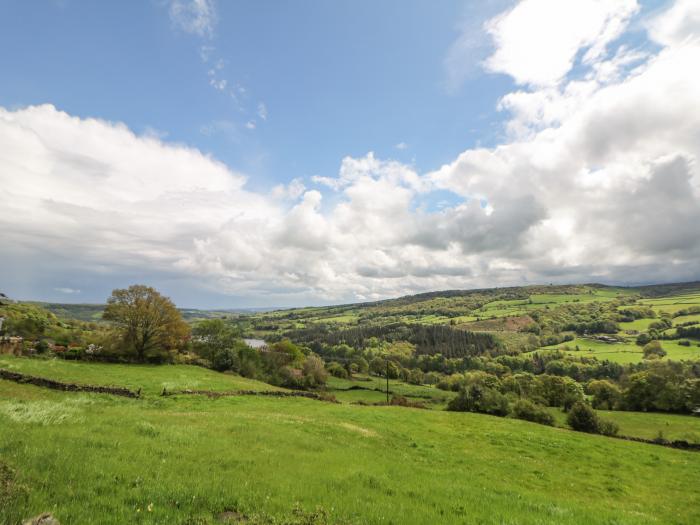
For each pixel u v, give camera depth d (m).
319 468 15.30
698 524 17.48
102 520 7.22
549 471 24.86
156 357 69.06
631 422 64.69
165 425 19.02
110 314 65.56
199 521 7.79
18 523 6.30
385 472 16.55
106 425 17.14
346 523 9.05
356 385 101.31
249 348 95.75
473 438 32.72
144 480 10.05
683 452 36.53
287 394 47.78
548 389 83.00
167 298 71.50
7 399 22.23
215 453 14.79
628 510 18.25
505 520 11.59
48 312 110.19
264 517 8.58
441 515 11.45
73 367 47.41
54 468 9.77
